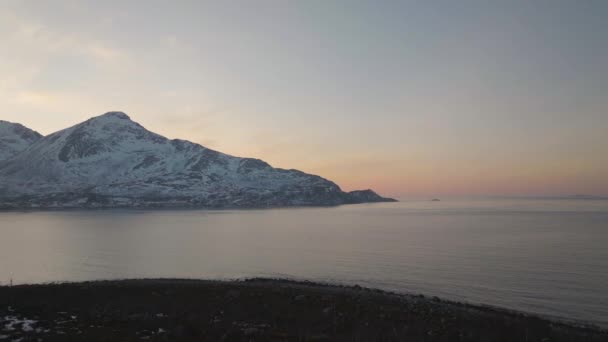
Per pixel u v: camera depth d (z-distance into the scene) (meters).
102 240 140.00
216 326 25.94
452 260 85.44
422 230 163.12
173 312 31.75
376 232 158.38
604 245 106.38
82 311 30.17
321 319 30.08
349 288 50.72
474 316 33.50
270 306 33.78
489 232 147.12
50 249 115.81
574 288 58.22
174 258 96.44
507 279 64.94
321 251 104.75
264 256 97.38
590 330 33.91
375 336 25.81
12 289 38.06
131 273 77.81
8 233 169.25
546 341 27.44
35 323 25.05
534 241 116.94
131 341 21.59
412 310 34.12
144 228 194.38
